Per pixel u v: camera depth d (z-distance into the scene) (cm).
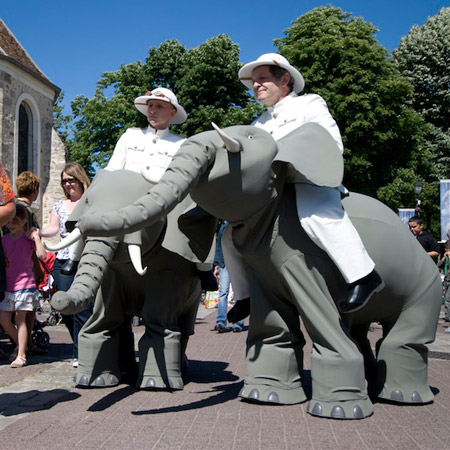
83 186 742
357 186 3058
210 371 672
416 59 4097
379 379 505
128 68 3075
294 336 494
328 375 451
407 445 381
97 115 3019
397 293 492
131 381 585
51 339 1004
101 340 557
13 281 720
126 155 614
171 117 628
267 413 459
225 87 2938
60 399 508
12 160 2453
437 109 4009
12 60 2412
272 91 526
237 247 478
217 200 432
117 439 391
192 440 389
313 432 409
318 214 448
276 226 459
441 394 544
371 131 2919
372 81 2919
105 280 551
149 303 543
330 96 2836
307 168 432
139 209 392
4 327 739
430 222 4106
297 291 459
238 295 519
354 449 372
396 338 500
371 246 479
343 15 3116
